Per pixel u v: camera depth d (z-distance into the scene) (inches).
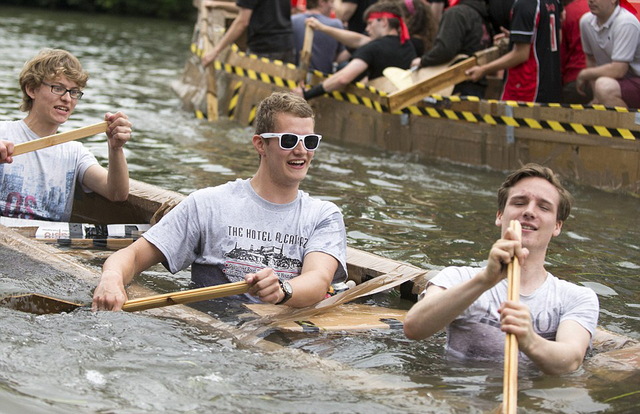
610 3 309.6
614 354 131.3
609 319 163.9
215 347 129.0
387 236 219.8
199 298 142.5
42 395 110.3
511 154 315.9
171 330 134.5
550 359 118.7
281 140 152.0
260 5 407.2
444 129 332.2
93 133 185.0
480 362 129.0
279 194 157.2
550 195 129.3
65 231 190.9
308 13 419.2
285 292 144.7
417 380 120.9
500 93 394.3
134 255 154.5
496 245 115.3
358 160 326.6
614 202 274.4
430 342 138.3
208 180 274.7
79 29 882.8
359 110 362.6
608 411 112.0
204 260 157.8
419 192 276.7
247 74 406.3
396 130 348.2
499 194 135.2
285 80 384.5
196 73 447.8
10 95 411.5
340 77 360.2
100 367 119.0
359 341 137.3
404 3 368.5
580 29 325.4
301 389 115.0
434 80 336.5
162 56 685.3
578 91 338.6
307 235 157.6
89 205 217.5
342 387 116.3
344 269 160.2
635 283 189.6
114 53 673.6
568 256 209.5
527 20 322.0
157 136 350.3
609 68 311.9
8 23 864.9
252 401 110.4
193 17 1251.2
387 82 359.9
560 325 128.0
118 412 106.3
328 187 276.5
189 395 111.7
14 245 172.7
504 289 130.7
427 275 163.6
